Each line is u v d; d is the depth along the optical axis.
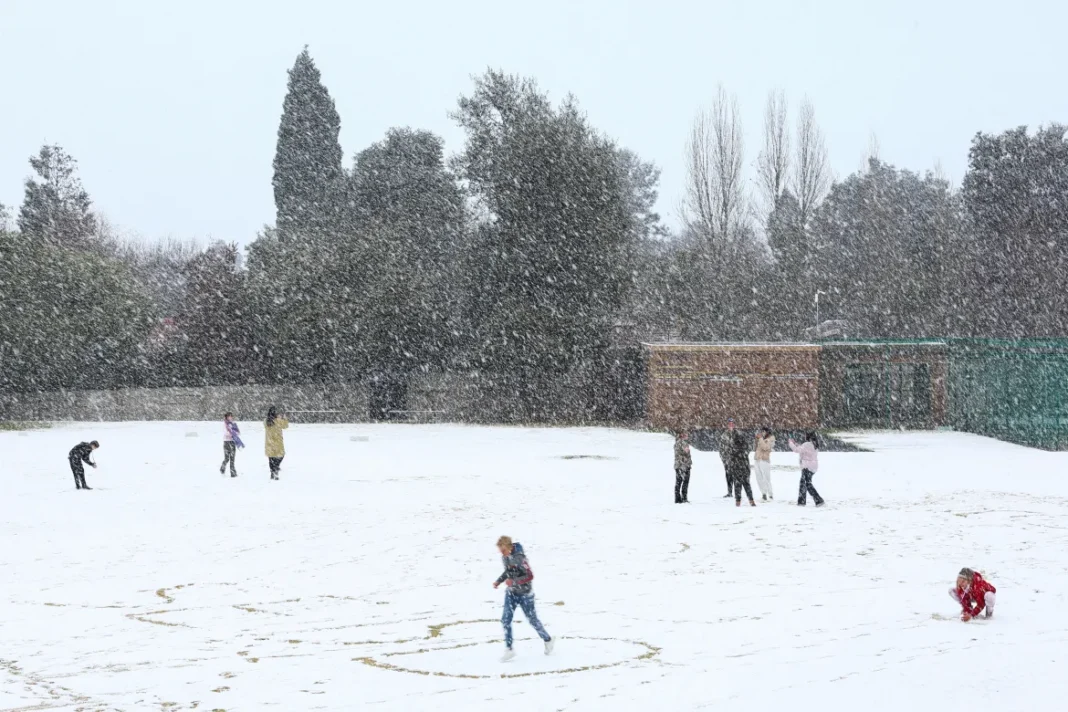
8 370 52.09
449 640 12.22
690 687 9.56
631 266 55.69
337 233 58.12
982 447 40.47
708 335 65.50
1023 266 71.62
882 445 41.47
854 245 82.81
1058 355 43.38
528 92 57.56
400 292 54.03
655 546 18.92
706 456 36.59
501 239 54.88
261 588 15.88
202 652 11.83
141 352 58.38
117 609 14.45
